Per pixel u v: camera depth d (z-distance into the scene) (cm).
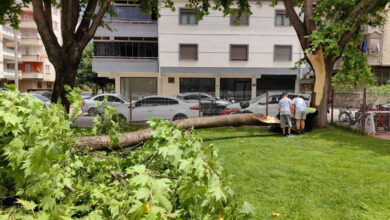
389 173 552
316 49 1114
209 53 2423
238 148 784
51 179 151
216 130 1131
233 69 2436
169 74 2514
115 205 138
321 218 369
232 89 2541
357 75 1152
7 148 137
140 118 1280
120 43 2470
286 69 2434
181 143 175
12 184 156
